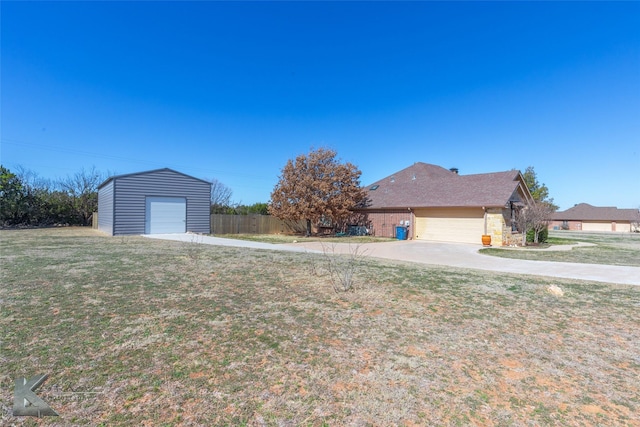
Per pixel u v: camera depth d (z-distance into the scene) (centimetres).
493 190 1781
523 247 1593
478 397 253
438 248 1437
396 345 348
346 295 542
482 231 1716
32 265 750
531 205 1755
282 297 523
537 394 259
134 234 1775
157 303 475
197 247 1188
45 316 409
